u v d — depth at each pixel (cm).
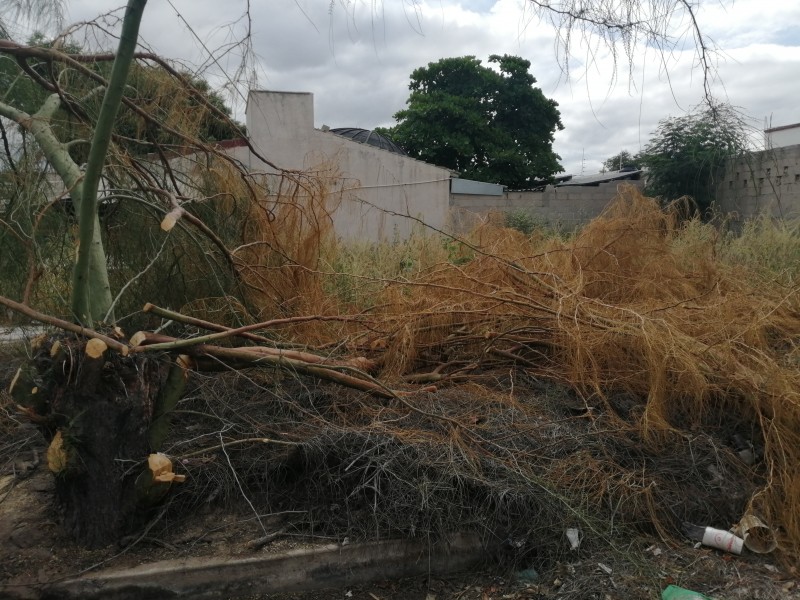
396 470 338
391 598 310
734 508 352
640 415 411
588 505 337
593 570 307
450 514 325
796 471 353
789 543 330
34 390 303
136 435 316
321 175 600
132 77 491
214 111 521
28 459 409
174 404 333
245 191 545
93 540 314
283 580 310
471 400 428
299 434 373
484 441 372
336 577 316
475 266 548
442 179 1423
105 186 466
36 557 307
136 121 505
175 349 335
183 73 498
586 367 441
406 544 323
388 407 408
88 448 308
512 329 479
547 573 312
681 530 341
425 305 498
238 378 449
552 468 357
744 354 423
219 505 349
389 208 1391
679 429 407
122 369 314
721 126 639
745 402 412
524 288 515
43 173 436
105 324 342
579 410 432
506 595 305
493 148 2336
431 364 494
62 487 317
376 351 484
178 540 323
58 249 457
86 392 304
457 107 2291
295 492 353
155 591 297
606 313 461
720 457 378
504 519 327
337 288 585
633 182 1636
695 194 1234
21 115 397
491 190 1667
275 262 545
